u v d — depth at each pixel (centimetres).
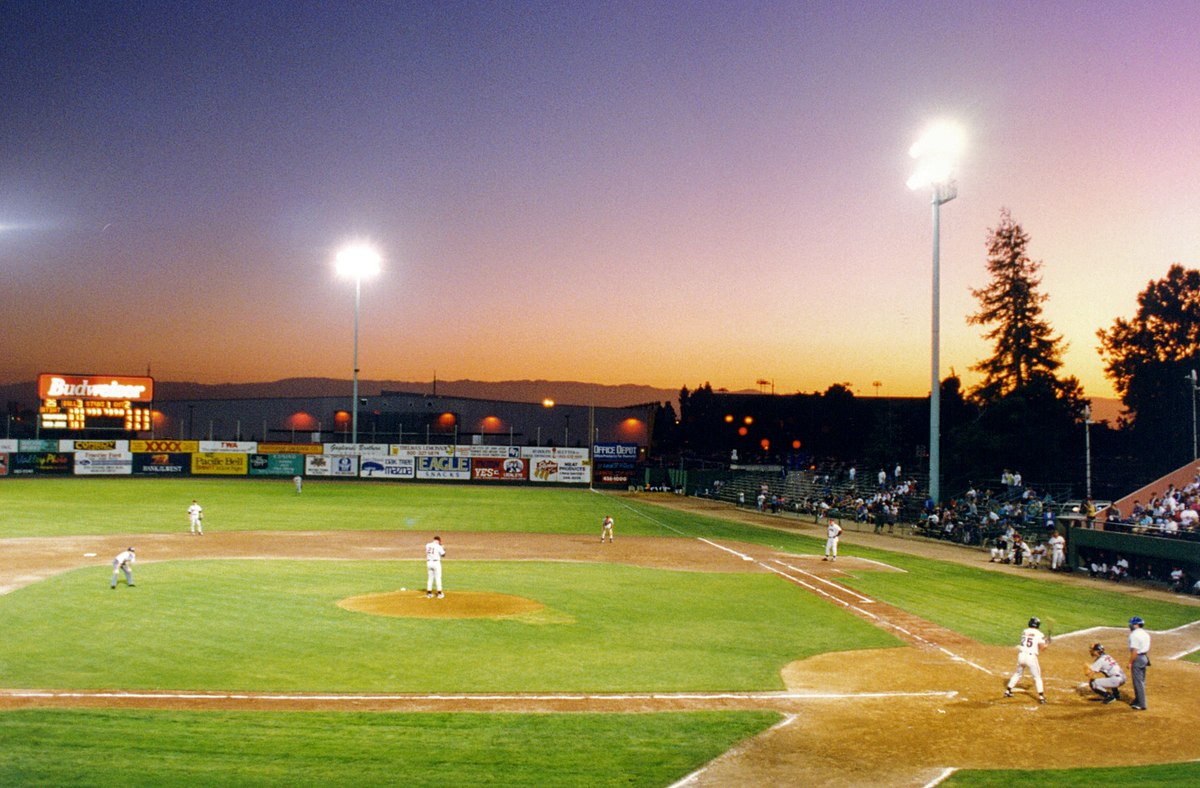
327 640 2123
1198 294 7288
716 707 1669
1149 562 3628
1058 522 4028
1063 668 2041
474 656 2005
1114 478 7175
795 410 13662
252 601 2580
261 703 1616
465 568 3416
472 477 9131
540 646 2120
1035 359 8019
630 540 4684
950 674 1961
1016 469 7312
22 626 2211
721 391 16638
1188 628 2608
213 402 12512
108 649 1992
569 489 8975
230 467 8956
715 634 2333
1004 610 2836
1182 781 1297
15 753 1307
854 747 1466
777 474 9444
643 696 1727
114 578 2753
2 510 5331
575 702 1670
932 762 1400
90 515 5150
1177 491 4216
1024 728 1583
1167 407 7200
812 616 2639
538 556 3909
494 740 1441
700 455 13412
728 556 4069
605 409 12875
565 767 1334
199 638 2112
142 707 1572
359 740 1420
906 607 2838
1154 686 1895
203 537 4266
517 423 12506
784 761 1393
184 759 1312
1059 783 1298
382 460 9056
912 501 6088
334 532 4644
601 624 2409
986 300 8200
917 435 11225
